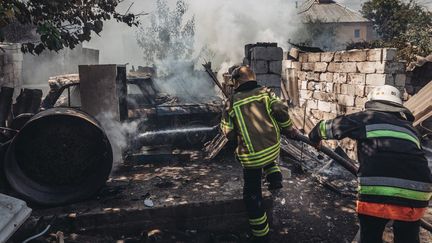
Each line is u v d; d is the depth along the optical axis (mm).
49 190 3613
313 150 5906
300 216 3846
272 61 5969
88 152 3762
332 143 6785
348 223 3707
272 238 3402
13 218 2330
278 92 6047
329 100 7145
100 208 3330
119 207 3338
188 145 5938
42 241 2914
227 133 3160
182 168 4648
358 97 6266
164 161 4902
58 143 3703
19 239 3029
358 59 6242
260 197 3135
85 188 3596
